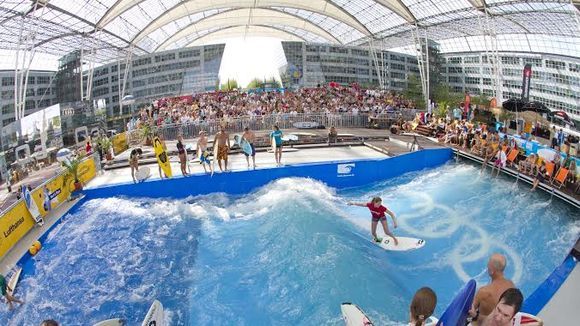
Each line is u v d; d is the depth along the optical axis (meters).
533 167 14.87
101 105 27.78
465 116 25.91
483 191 15.27
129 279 10.05
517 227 12.09
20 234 11.51
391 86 68.06
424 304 3.75
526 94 25.00
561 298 5.26
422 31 39.78
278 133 16.75
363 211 14.38
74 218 13.52
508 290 3.58
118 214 13.95
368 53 65.25
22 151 19.28
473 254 10.80
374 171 17.62
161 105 36.12
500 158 16.34
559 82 48.69
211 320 8.39
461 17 31.64
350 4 36.47
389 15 36.50
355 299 8.73
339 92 39.75
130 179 16.11
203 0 36.44
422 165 19.19
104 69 63.91
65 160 15.20
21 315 8.66
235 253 11.29
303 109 29.97
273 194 15.45
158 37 51.41
